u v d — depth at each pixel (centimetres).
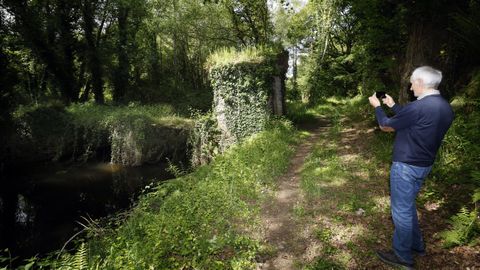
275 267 385
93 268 406
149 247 429
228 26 2223
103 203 1034
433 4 624
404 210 313
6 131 1406
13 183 1259
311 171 696
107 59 2125
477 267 316
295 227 470
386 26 859
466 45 609
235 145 1088
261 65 1173
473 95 557
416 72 304
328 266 362
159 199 707
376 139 868
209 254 414
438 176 517
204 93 2155
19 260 708
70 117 1541
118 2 2070
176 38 2412
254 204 570
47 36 1881
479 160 487
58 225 887
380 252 362
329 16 2153
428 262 340
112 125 1464
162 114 1588
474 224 363
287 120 1253
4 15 1725
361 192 552
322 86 2386
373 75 1144
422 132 289
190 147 1401
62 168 1416
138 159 1408
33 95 1934
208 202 571
